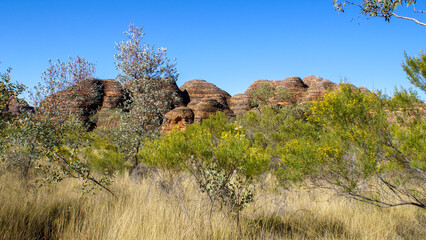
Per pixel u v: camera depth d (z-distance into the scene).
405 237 4.37
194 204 4.94
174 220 4.19
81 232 3.88
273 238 4.16
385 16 4.29
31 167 7.90
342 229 4.58
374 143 5.10
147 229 3.81
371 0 4.41
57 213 4.57
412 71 4.95
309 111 25.48
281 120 16.44
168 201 5.05
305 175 6.01
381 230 4.38
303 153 5.80
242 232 4.15
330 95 5.67
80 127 8.73
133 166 10.68
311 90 66.00
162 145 5.65
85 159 10.20
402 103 5.11
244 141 4.75
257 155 4.71
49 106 9.21
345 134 5.27
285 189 7.12
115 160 9.59
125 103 11.73
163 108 12.02
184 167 5.25
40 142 7.32
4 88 5.73
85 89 11.80
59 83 10.15
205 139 5.30
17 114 7.05
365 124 5.33
